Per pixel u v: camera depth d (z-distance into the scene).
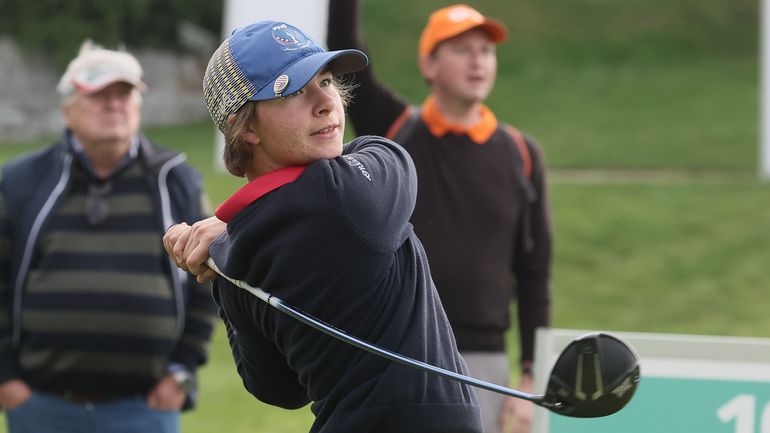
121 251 16.64
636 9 74.94
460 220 16.05
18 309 16.69
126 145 16.78
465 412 8.95
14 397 16.75
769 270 36.06
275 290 8.91
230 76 8.87
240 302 9.45
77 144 16.84
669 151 52.34
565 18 74.25
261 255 8.78
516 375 27.23
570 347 8.51
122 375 16.61
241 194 8.78
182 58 69.50
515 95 63.41
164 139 62.44
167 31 69.81
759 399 12.97
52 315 16.50
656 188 44.25
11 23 67.75
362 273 8.67
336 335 8.66
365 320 8.80
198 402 25.66
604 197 42.88
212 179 46.00
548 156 52.16
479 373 16.12
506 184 16.36
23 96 67.12
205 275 9.47
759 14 74.06
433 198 16.06
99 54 16.98
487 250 16.12
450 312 15.95
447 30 16.17
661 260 36.91
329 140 8.84
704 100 60.88
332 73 9.15
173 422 17.08
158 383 16.91
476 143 16.33
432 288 9.27
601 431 13.10
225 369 28.47
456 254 15.97
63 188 16.72
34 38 67.31
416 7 76.06
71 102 16.72
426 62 16.62
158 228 16.75
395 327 8.83
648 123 57.16
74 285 16.48
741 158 51.00
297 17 41.56
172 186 16.97
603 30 72.81
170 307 16.73
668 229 39.31
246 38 8.92
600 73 66.88
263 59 8.78
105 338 16.48
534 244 16.92
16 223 16.77
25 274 16.64
